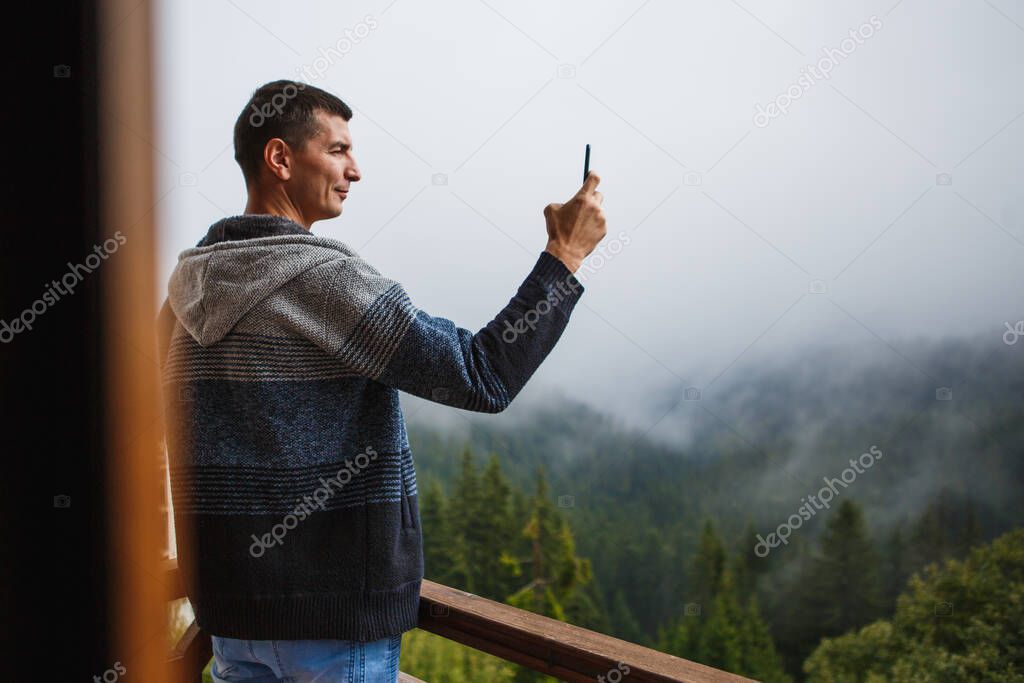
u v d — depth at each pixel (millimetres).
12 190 502
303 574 926
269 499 923
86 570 544
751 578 39438
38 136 504
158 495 574
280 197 1080
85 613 546
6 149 499
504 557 36656
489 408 933
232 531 919
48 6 500
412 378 904
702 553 40094
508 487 37500
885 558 36938
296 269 913
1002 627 31172
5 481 518
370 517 954
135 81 527
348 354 902
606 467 45281
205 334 933
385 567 959
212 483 925
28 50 498
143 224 539
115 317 534
